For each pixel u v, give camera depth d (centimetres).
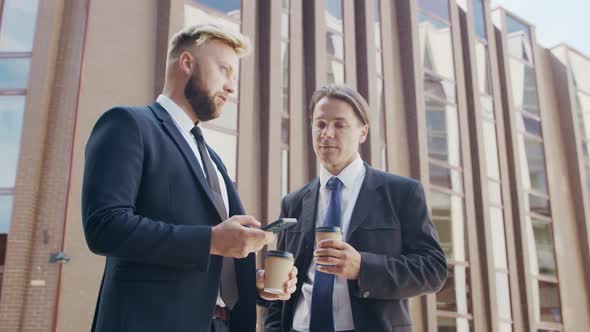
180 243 175
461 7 1472
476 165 1328
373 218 294
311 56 1068
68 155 745
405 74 1262
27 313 678
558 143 1645
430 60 1315
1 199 737
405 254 294
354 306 272
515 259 1342
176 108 219
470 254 1224
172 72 226
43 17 802
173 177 196
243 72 945
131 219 172
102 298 185
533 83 1612
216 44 225
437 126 1276
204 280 189
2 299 677
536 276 1393
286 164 976
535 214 1465
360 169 320
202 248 176
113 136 189
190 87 219
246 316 216
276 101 977
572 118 1661
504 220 1355
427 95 1281
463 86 1362
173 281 182
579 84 1738
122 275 181
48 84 776
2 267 704
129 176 182
